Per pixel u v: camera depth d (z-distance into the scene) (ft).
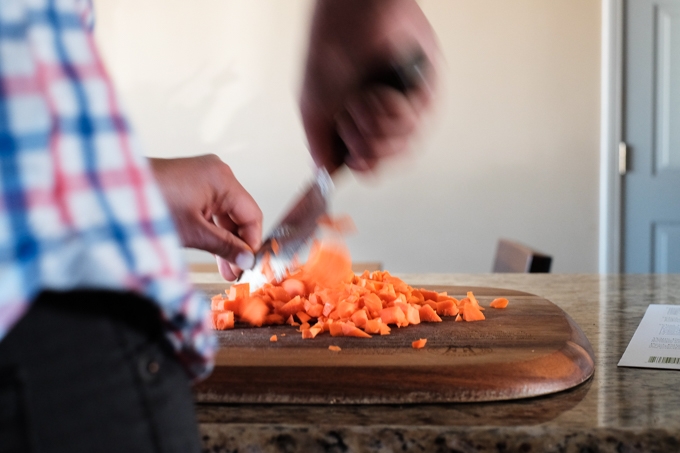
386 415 2.92
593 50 10.02
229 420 2.88
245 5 10.25
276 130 10.34
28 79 1.59
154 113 10.44
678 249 10.10
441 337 3.84
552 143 10.14
